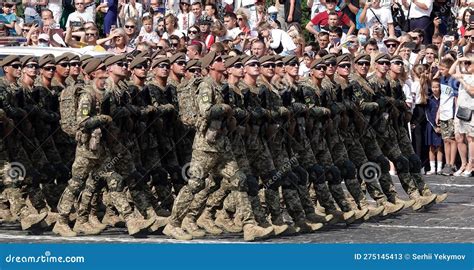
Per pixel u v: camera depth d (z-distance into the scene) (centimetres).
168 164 3550
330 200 3619
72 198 3328
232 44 4903
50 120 3469
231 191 3281
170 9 5550
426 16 5566
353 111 3778
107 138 3300
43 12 4897
